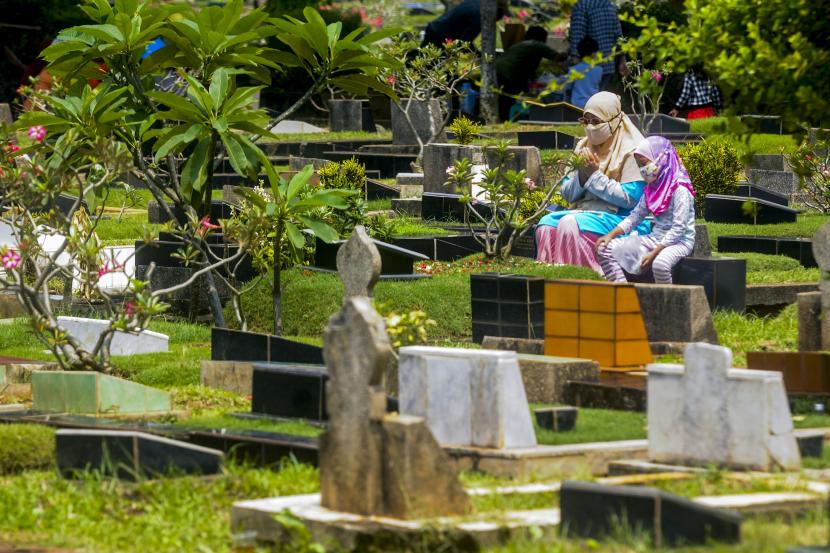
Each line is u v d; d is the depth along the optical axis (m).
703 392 10.45
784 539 8.42
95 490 10.77
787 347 15.84
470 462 10.97
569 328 14.33
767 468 10.23
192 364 15.84
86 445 11.11
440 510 9.37
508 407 11.05
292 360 15.34
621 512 8.76
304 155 34.69
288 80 42.12
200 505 10.36
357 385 9.31
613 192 19.25
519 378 11.14
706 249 20.98
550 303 14.45
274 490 10.52
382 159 31.44
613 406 12.95
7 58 42.94
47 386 13.91
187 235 18.53
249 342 15.61
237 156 17.56
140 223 26.61
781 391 10.32
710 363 10.41
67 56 18.39
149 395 13.67
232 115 17.84
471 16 37.50
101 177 17.64
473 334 17.06
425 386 11.31
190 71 19.06
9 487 11.12
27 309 15.16
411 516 9.23
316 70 19.47
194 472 10.92
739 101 10.62
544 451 10.91
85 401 13.61
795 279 20.05
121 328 15.09
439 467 9.36
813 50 10.23
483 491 10.12
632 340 14.20
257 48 19.19
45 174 15.38
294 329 18.84
